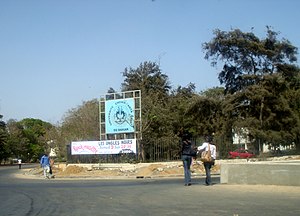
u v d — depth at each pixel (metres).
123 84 72.00
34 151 110.25
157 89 68.06
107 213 10.52
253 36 55.44
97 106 52.88
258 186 15.52
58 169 39.22
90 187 18.55
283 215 9.58
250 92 52.06
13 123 109.25
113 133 37.50
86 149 37.16
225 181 17.09
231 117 53.97
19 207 12.27
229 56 56.81
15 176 38.75
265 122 52.00
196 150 17.48
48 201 13.43
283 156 41.84
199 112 54.97
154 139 36.47
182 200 12.50
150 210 10.77
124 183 21.91
